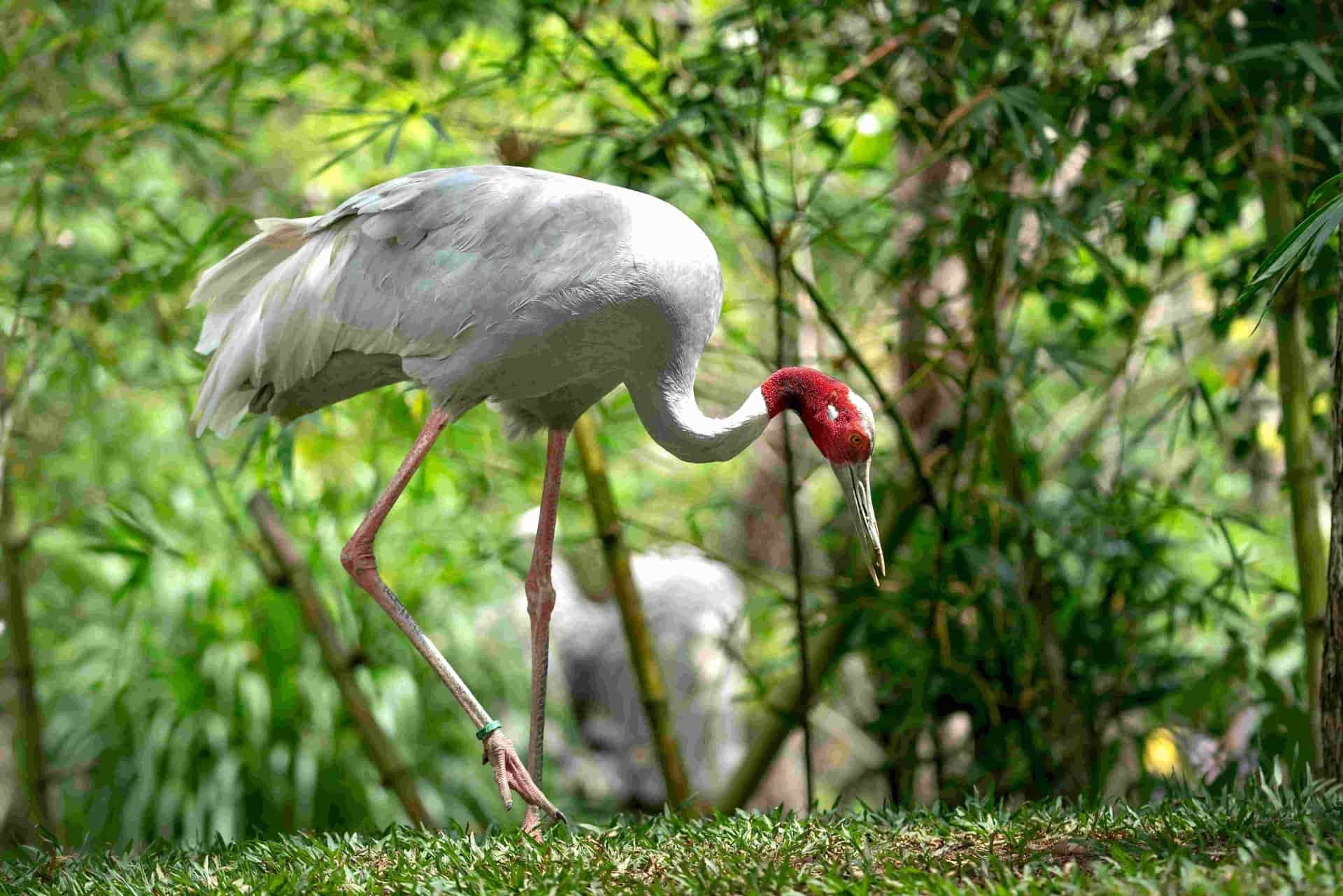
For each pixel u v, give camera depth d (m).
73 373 11.82
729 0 12.81
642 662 10.40
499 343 7.22
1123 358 10.70
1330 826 5.68
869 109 10.92
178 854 7.22
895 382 13.22
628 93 10.27
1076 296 11.19
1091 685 10.86
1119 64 11.09
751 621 13.78
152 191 11.79
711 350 10.74
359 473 13.07
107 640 14.38
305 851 6.68
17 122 11.21
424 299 7.27
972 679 10.65
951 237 11.05
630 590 10.41
